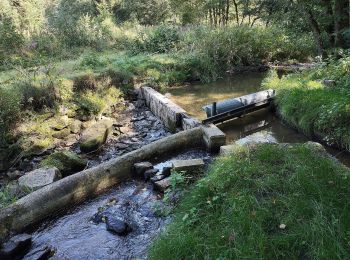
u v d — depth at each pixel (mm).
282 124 7160
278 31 12977
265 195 3424
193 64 11305
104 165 4773
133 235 3752
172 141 5660
